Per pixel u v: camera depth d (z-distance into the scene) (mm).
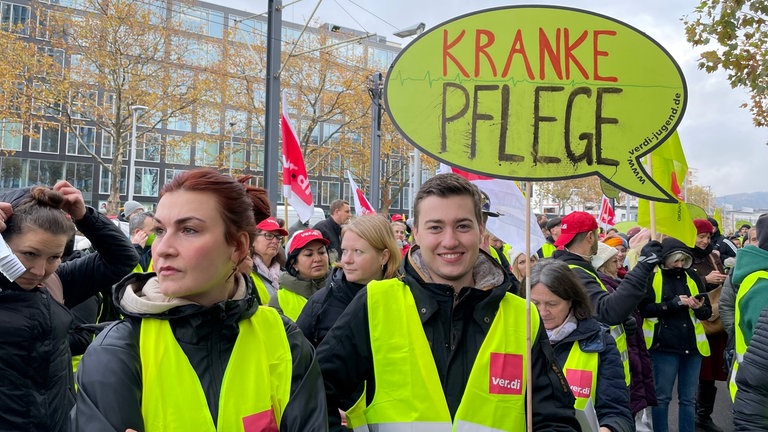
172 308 1769
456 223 2197
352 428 2229
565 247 4641
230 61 31578
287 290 4512
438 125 2527
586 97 2537
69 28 30484
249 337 1872
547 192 48906
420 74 2529
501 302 2311
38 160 41344
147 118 31969
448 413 2117
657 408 5438
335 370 2195
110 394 1637
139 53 28141
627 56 2547
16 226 2531
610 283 4961
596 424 2697
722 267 8188
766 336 2588
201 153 45156
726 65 7305
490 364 2189
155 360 1729
